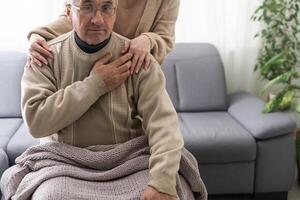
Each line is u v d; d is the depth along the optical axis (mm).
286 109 2539
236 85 3117
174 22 1521
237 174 2334
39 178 1182
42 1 2803
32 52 1311
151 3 1419
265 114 2469
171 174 1149
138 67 1281
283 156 2334
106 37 1249
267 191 2377
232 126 2461
